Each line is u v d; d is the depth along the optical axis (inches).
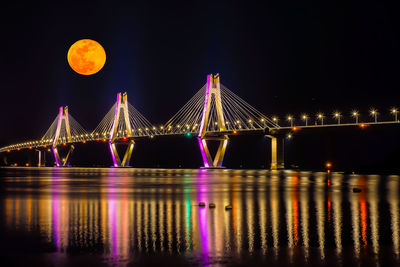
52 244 786.8
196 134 6205.7
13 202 1493.6
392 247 764.6
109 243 793.6
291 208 1294.3
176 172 5457.7
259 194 1831.9
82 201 1525.6
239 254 718.5
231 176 4035.4
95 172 5502.0
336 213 1174.3
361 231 903.1
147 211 1224.8
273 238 834.8
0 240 819.4
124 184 2647.6
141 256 706.8
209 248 757.3
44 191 2020.2
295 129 5600.4
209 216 1119.0
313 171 5669.3
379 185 2504.9
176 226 963.3
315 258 695.7
